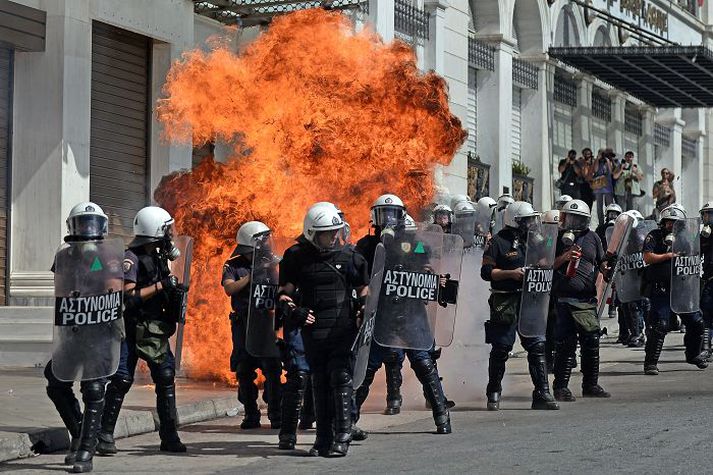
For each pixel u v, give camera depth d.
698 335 25.05
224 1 30.75
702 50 44.94
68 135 25.77
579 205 20.31
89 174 26.97
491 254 18.77
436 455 14.04
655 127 61.25
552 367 24.08
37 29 25.59
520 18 48.12
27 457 14.83
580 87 52.53
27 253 25.70
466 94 42.50
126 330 14.84
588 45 52.44
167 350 14.98
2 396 18.66
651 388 21.70
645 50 45.44
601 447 14.06
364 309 14.50
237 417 18.58
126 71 28.34
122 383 14.82
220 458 14.53
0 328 24.73
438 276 16.19
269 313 16.80
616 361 27.16
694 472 12.23
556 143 50.25
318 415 14.59
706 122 67.19
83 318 13.66
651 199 60.72
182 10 29.42
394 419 17.89
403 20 37.97
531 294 18.67
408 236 16.12
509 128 45.72
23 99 25.84
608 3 53.94
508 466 12.95
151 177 29.02
